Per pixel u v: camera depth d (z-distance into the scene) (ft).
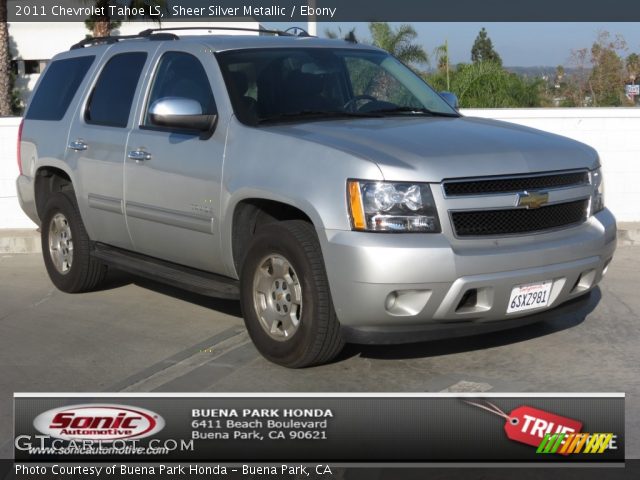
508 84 76.74
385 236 16.10
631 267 27.53
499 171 16.85
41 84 26.68
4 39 100.01
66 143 24.23
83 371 18.66
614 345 19.57
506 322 17.19
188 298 24.53
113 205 22.44
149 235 21.50
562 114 32.32
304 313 17.17
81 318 22.76
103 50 24.35
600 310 22.38
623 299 23.45
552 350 19.24
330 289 16.67
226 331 21.24
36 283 26.99
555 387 17.01
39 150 25.45
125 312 23.21
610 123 32.32
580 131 32.40
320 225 16.55
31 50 141.38
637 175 32.55
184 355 19.53
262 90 19.74
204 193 19.38
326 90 20.39
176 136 20.34
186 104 19.25
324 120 19.39
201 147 19.56
